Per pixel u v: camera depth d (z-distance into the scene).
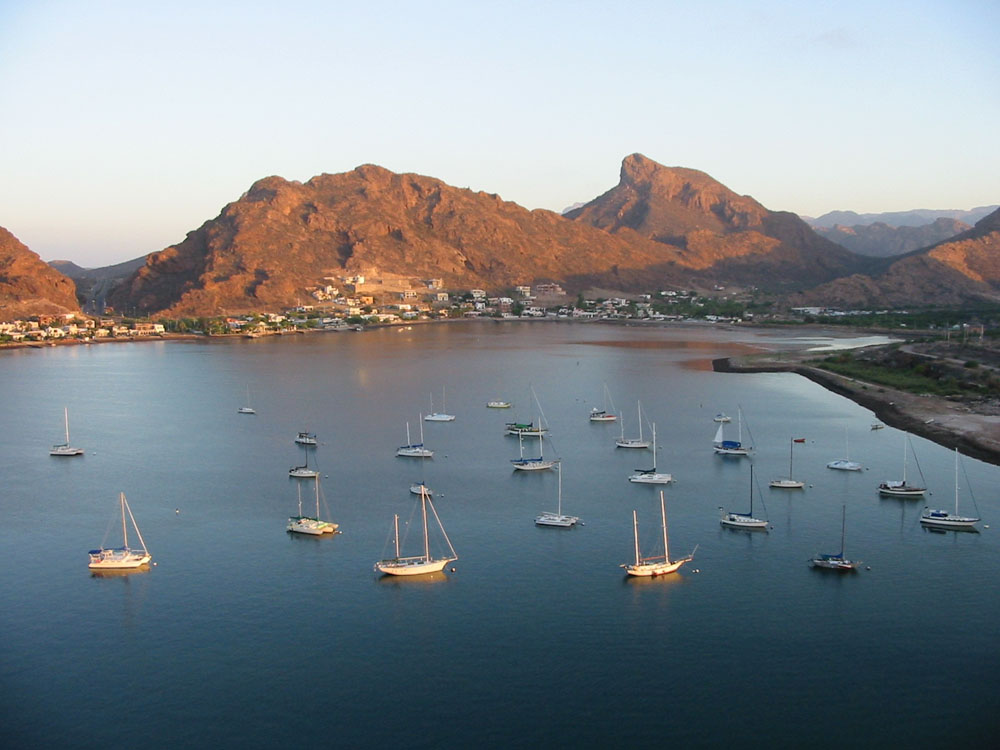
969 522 133.38
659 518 140.00
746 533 132.25
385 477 167.00
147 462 180.88
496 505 147.62
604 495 153.12
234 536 133.38
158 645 98.81
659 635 99.69
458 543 129.12
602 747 79.88
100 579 117.38
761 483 159.75
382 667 93.56
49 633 102.00
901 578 114.56
